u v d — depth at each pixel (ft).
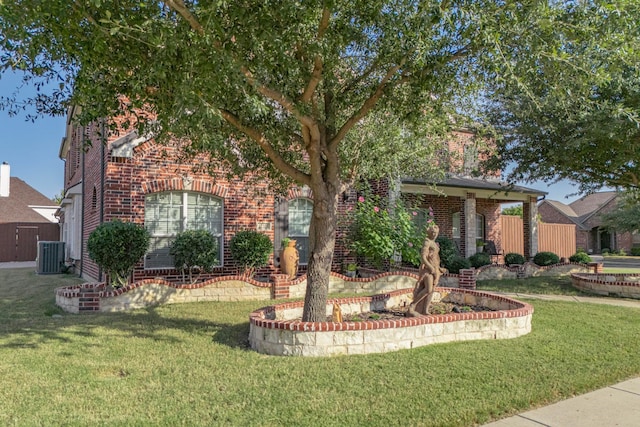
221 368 18.16
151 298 32.42
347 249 49.24
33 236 93.40
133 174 37.83
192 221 41.01
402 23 18.45
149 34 15.84
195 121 15.81
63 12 15.51
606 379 17.60
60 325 25.96
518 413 14.57
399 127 30.71
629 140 34.73
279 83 20.77
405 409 14.23
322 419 13.44
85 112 20.22
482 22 17.44
